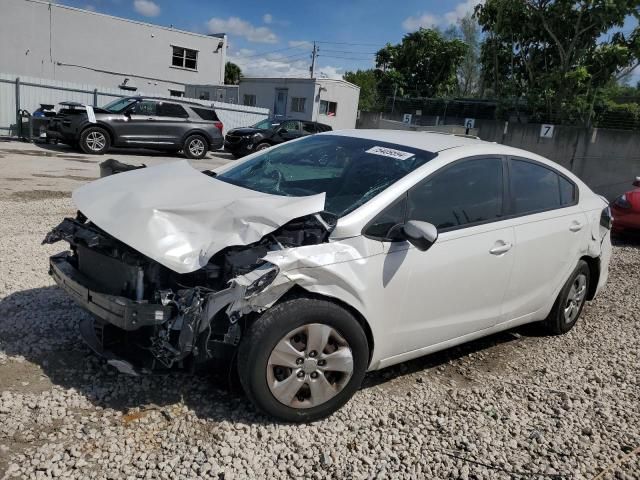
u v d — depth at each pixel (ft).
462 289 11.95
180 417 9.92
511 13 54.34
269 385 9.64
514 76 59.06
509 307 13.47
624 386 13.10
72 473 8.31
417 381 12.44
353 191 11.53
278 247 9.77
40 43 99.35
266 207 10.03
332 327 10.00
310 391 10.08
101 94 66.59
